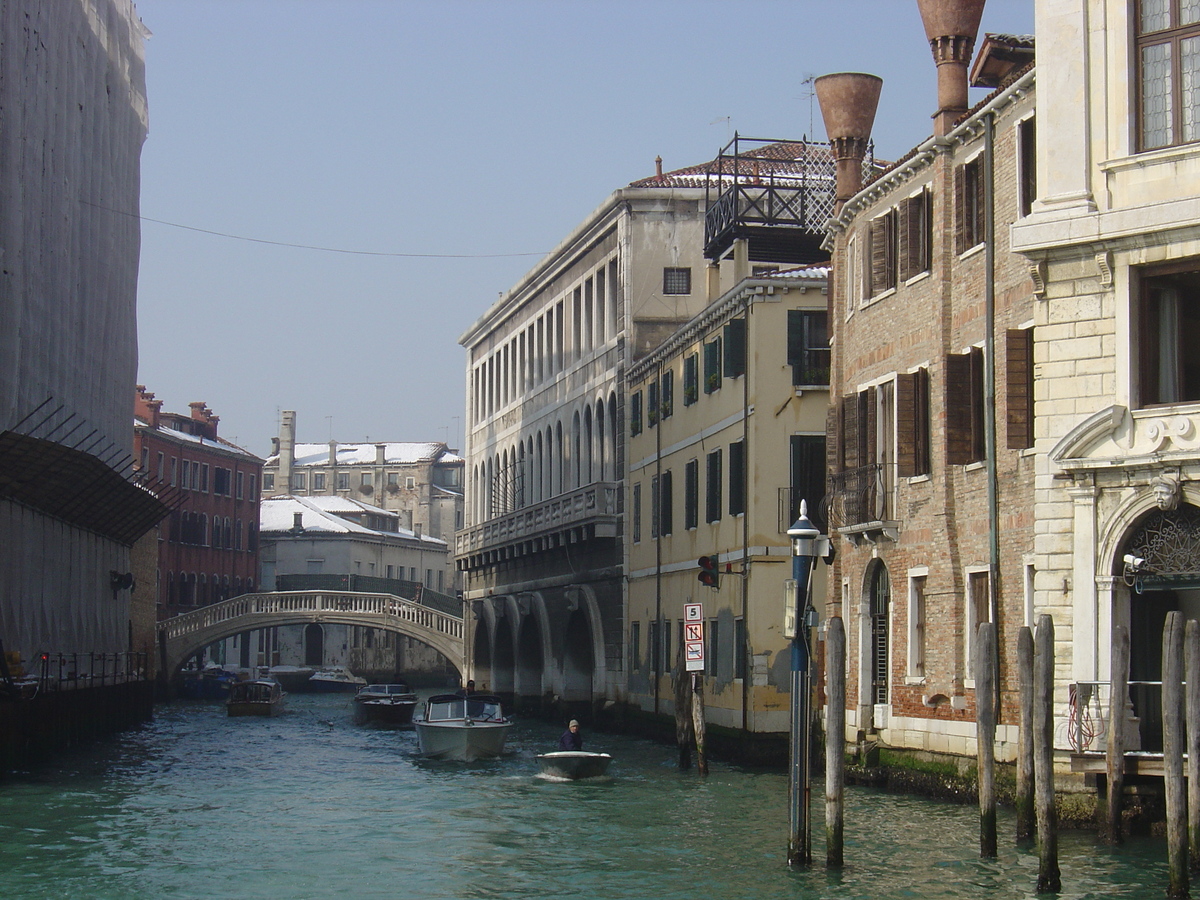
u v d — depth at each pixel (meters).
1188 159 17.97
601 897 16.84
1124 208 18.22
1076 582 18.45
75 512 36.97
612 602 43.12
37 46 32.19
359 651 85.50
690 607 28.58
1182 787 14.39
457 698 35.19
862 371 27.06
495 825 22.50
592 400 45.69
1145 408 18.08
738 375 32.62
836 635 16.88
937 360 23.81
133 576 47.34
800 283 31.64
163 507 45.34
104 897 16.97
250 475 80.88
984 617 22.48
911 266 24.95
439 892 17.27
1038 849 15.79
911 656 24.64
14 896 16.97
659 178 43.56
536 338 52.78
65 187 35.53
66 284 35.75
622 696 42.41
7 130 29.69
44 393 33.62
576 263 47.91
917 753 24.19
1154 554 18.08
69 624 37.84
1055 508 18.77
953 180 23.70
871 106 29.05
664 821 22.69
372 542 88.12
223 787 28.02
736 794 26.08
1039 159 19.20
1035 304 20.39
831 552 27.84
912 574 24.56
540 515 48.19
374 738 42.38
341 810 24.41
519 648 53.06
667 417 38.59
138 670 50.25
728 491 33.16
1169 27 18.25
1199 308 18.09
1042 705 15.22
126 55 43.44
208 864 19.09
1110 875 16.02
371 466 104.81
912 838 19.56
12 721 27.89
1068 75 18.77
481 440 60.69
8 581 31.52
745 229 36.62
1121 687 16.50
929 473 24.25
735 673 32.44
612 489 43.09
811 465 31.52
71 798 25.70
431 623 62.94
